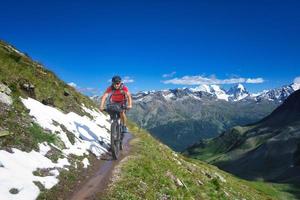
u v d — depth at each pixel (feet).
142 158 69.72
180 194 64.08
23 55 108.17
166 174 69.77
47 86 86.99
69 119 78.43
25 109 63.57
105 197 47.37
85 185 50.83
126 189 52.03
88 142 71.20
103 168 59.98
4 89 63.93
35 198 41.45
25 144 52.06
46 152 54.34
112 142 63.16
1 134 49.29
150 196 54.19
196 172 101.91
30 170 46.50
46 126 63.93
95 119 98.07
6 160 44.60
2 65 77.00
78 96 109.29
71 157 58.90
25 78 78.33
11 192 39.86
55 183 47.14
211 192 81.41
